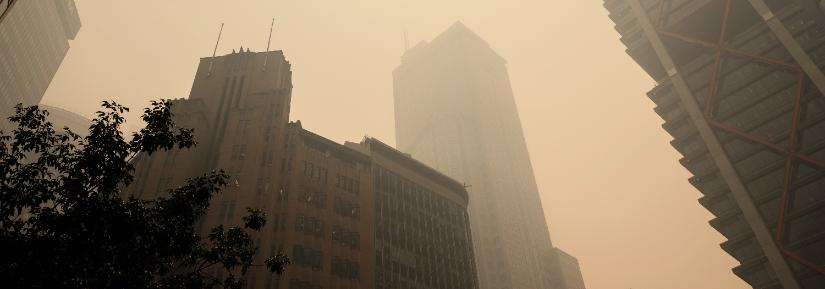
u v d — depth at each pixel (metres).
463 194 113.25
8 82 163.75
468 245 103.62
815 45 92.00
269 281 62.44
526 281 196.75
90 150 18.52
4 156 18.30
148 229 18.70
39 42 181.62
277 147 76.00
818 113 86.75
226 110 80.75
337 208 79.94
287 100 85.00
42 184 17.88
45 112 19.19
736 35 106.31
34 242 16.14
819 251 76.56
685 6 112.25
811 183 81.94
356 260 76.12
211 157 73.00
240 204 65.81
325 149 87.69
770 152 88.62
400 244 88.12
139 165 69.38
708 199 91.75
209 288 21.16
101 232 17.17
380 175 95.94
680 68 108.94
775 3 102.38
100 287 17.16
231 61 89.44
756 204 85.31
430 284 87.94
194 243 21.16
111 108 19.39
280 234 68.62
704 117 98.94
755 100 94.50
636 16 120.44
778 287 79.38
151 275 19.28
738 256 85.38
